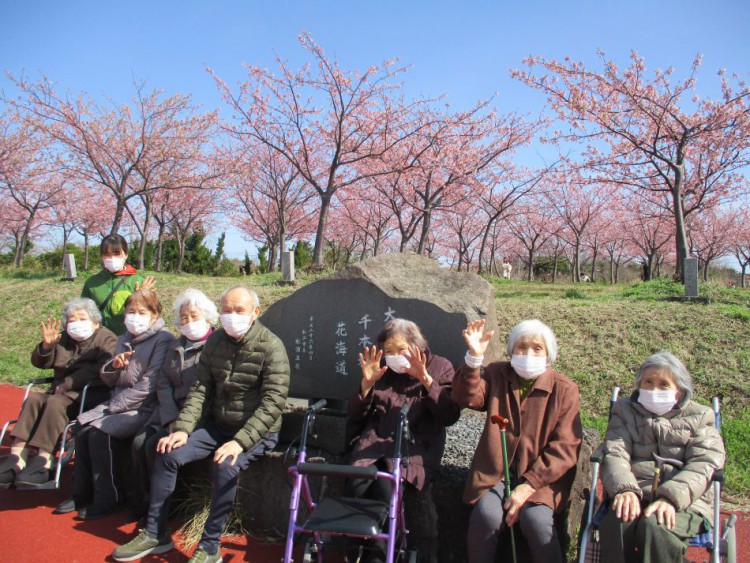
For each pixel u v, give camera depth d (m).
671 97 14.85
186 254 34.62
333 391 5.14
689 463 3.12
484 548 3.13
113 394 4.71
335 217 30.91
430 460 3.59
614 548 2.94
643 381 3.31
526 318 8.55
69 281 15.51
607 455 3.27
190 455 3.89
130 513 4.38
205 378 4.12
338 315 5.19
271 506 4.12
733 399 6.33
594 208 29.05
